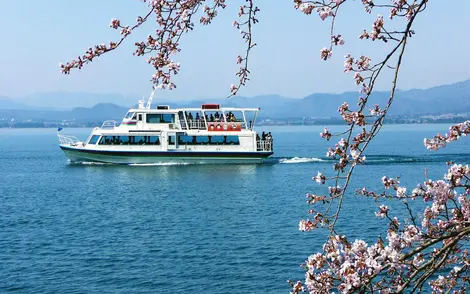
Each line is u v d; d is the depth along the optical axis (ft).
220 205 192.95
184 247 132.77
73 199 214.48
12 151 568.00
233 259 120.67
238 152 296.10
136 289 102.89
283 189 227.61
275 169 294.05
